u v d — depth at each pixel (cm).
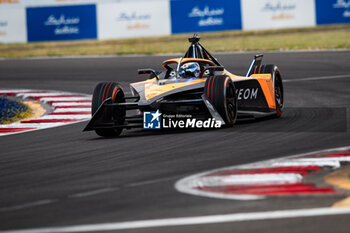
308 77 5516
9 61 8138
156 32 9494
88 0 10012
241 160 2197
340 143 2466
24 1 10219
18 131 3506
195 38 3416
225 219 1450
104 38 9550
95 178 2033
